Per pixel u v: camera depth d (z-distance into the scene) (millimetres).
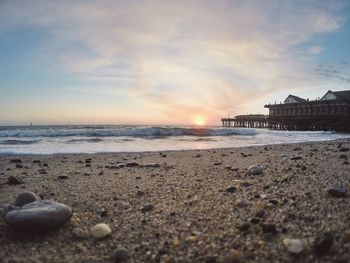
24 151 13773
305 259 2584
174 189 5395
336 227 3043
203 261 2736
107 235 3365
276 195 4395
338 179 5172
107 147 15945
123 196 5020
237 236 3146
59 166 8953
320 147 14375
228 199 4484
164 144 18297
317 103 53281
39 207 3650
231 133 31719
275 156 10172
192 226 3531
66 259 2893
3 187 5828
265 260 2633
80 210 4273
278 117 57938
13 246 3168
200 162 9383
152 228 3553
